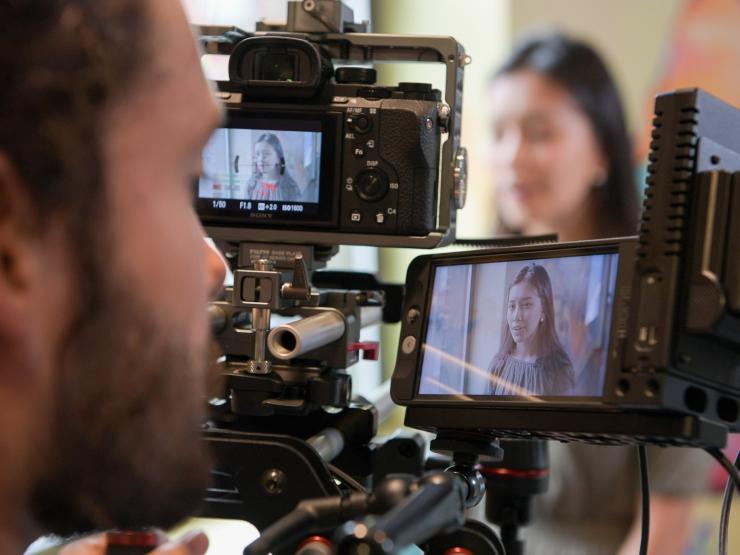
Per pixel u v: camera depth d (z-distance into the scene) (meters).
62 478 0.56
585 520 1.99
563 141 2.80
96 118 0.53
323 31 1.30
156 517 0.58
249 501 0.93
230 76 1.26
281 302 1.09
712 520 2.51
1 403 0.54
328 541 0.79
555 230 2.81
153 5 0.57
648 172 0.83
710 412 0.83
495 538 0.90
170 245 0.57
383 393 1.37
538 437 0.94
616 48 2.81
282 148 1.24
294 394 1.10
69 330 0.54
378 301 1.22
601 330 0.87
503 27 2.93
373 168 1.22
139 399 0.55
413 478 0.68
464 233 2.94
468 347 0.97
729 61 2.77
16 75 0.50
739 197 0.79
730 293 0.79
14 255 0.52
